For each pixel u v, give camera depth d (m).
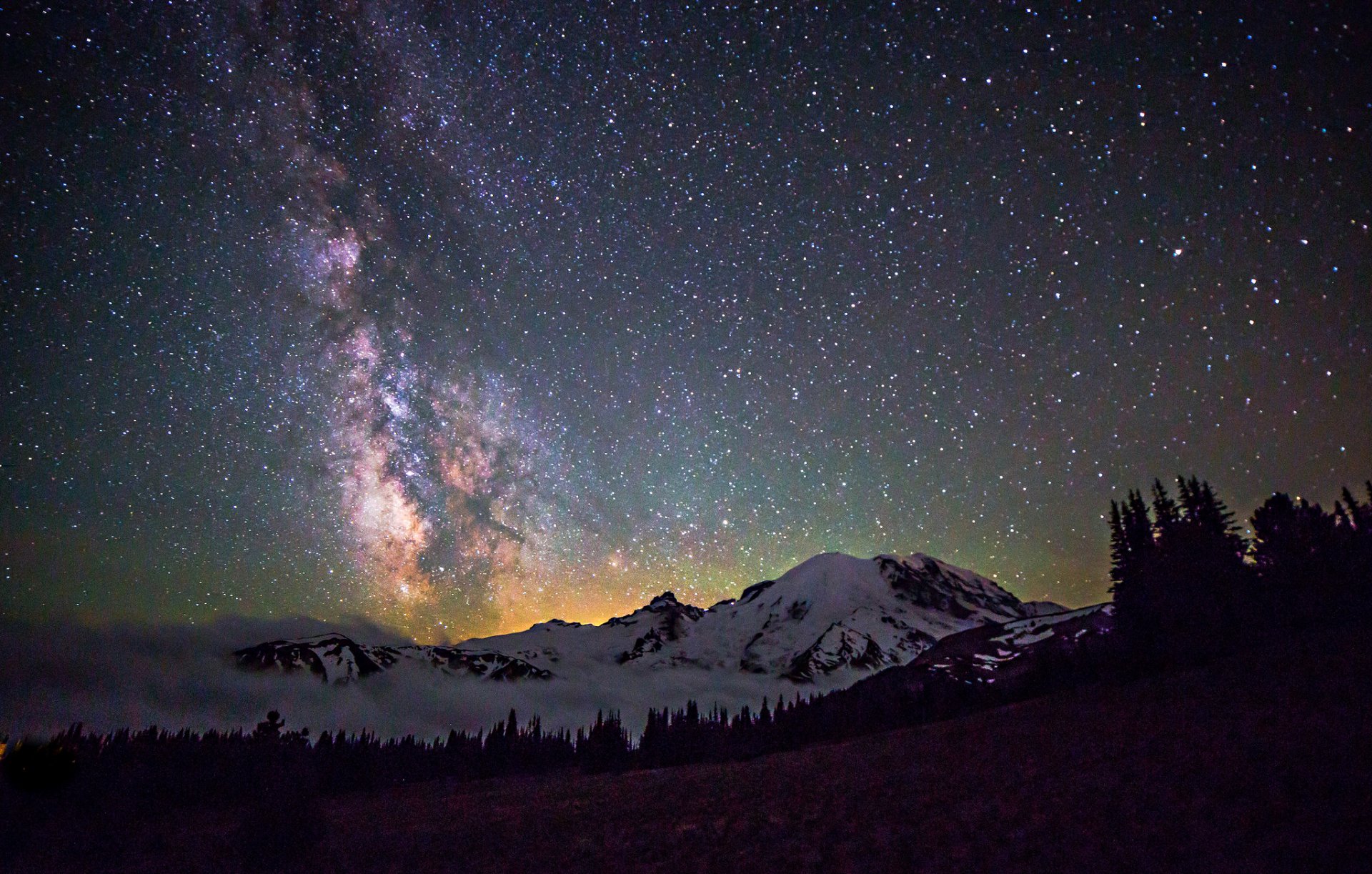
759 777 46.38
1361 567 54.09
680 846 26.59
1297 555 58.62
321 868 30.03
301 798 34.06
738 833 27.25
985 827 21.83
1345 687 28.91
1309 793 18.19
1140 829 18.50
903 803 27.92
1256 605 54.06
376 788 106.94
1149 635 58.97
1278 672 36.09
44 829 48.22
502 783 103.25
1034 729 40.91
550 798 58.78
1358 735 22.00
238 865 32.12
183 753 94.88
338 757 113.81
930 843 21.30
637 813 37.69
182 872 33.00
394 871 28.44
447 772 129.50
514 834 35.62
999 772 30.42
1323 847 14.78
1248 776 20.75
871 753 48.56
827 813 28.61
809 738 84.50
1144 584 64.06
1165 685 43.03
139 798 75.50
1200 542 62.53
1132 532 75.19
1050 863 17.50
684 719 129.75
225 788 80.25
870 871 19.70
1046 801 23.39
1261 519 69.88
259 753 72.38
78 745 87.25
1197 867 15.34
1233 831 16.86
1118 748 29.53
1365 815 15.93
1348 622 45.25
